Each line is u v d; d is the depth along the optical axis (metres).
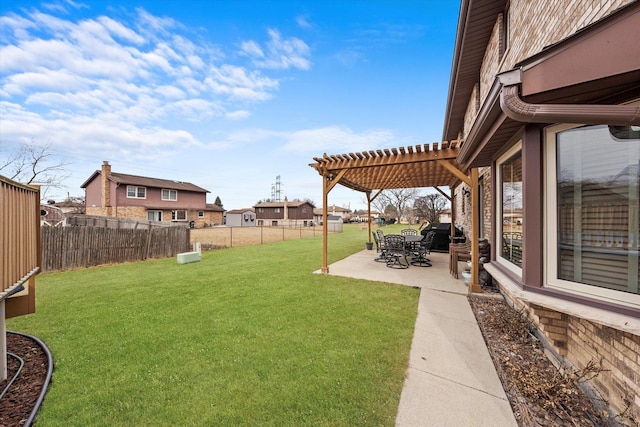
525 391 2.16
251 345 2.96
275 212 43.62
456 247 6.57
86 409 2.02
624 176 1.81
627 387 1.79
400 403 2.05
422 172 7.46
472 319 3.65
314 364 2.58
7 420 1.90
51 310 4.13
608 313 1.79
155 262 8.78
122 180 22.22
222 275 6.53
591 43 1.50
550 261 2.15
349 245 13.40
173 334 3.26
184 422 1.89
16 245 2.48
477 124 2.67
